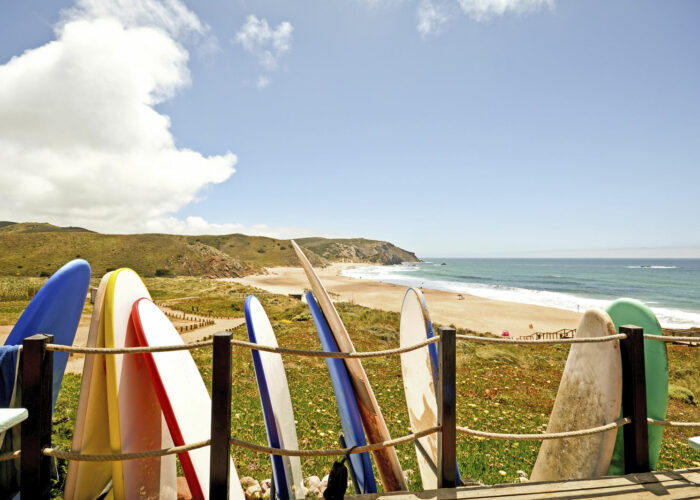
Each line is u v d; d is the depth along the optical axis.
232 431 5.82
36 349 1.72
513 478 4.32
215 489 1.79
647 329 2.73
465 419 7.26
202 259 111.31
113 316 2.04
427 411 3.07
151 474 2.40
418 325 3.21
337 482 1.77
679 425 2.39
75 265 2.78
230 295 49.72
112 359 1.98
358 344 16.25
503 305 51.97
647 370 2.72
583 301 59.31
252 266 126.94
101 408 2.16
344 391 2.60
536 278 117.38
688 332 24.52
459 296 60.53
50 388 1.79
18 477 2.08
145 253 107.56
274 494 2.96
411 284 92.88
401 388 9.62
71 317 2.95
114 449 1.96
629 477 2.24
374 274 139.38
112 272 2.18
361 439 2.53
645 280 108.44
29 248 98.94
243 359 12.28
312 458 4.86
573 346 2.85
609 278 116.56
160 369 2.14
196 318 32.69
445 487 2.07
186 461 2.14
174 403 2.17
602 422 2.46
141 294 2.68
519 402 8.99
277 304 36.28
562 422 2.85
